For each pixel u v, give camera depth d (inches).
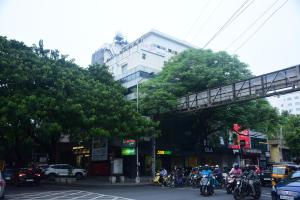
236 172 684.7
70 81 909.2
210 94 1037.2
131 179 1258.0
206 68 1163.9
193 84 1178.6
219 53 1225.4
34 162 1536.7
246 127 1245.1
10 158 1460.4
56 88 875.4
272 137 2097.7
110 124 917.8
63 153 1539.1
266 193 726.5
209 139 1536.7
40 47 1042.1
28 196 643.5
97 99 922.7
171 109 1138.7
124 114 967.6
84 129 908.0
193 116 1284.4
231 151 1704.0
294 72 820.0
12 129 839.7
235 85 972.6
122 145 1216.8
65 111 831.1
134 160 1336.1
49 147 1174.3
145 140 1273.4
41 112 792.3
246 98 920.3
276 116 1219.2
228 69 1174.3
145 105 1143.6
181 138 1443.2
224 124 1295.5
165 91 1142.3
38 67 892.6
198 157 1341.0
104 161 1349.7
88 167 1430.9
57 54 1063.6
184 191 768.3
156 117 1202.6
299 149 1936.5
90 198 612.1
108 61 2031.3
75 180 1180.5
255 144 1945.1
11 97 802.2
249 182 578.6
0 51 889.5
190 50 1279.5
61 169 1211.2
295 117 2000.5
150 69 1573.6
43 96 828.0
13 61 853.2
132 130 969.5
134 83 1542.8
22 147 1295.5
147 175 1378.0
